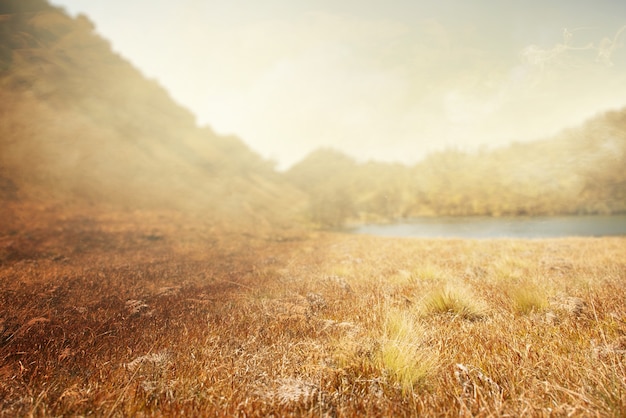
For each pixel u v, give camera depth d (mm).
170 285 6941
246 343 3602
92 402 2520
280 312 4730
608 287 5086
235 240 16422
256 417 2311
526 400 2201
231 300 5672
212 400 2494
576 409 2078
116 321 4586
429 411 2242
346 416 2305
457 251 10789
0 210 14797
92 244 12203
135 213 20359
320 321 4312
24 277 7094
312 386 2631
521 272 6715
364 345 3277
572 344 3137
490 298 4938
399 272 7242
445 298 4660
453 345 3305
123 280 7277
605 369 2537
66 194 19922
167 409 2422
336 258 10586
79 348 3568
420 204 57844
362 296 5512
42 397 2529
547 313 3961
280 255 11859
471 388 2498
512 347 3031
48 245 11062
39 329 4156
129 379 2805
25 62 27406
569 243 11625
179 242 14398
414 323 3918
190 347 3539
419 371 2746
